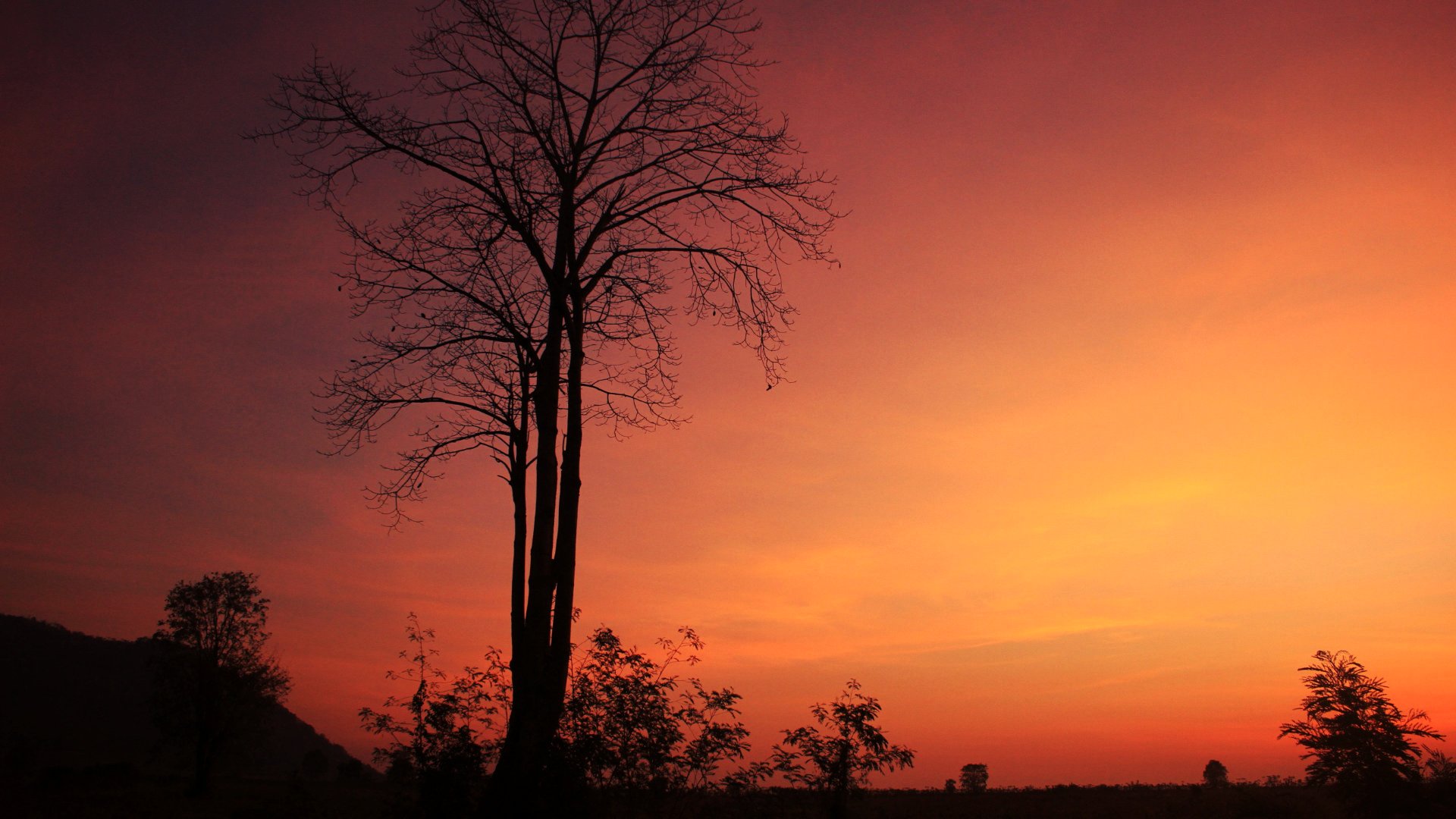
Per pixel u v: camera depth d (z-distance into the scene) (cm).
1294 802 2016
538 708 995
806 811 1040
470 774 1032
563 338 1233
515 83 1251
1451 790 1489
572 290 1197
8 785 3888
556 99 1255
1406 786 1520
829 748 1045
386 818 1068
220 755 5106
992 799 3747
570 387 1168
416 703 1082
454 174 1217
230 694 5200
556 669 1031
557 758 950
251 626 5541
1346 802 1595
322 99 1185
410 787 1066
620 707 1052
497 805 939
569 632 1066
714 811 1049
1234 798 2400
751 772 1048
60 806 3325
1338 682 1666
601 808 977
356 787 5453
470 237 1259
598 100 1269
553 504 1111
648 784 1022
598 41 1266
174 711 5100
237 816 2820
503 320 1230
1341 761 1589
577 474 1137
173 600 5375
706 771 1038
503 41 1239
